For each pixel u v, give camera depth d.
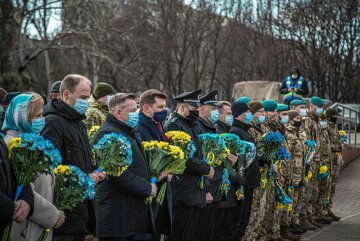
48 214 4.99
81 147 5.90
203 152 7.97
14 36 32.09
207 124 8.58
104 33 32.41
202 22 36.12
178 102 7.93
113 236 6.26
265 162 9.66
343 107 21.83
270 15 36.19
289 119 11.20
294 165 10.93
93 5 31.38
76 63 43.28
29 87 36.53
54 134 5.71
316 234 11.47
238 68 41.72
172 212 7.52
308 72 35.09
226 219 8.91
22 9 31.50
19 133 5.22
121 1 33.59
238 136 8.88
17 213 4.75
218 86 48.03
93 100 8.29
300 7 34.03
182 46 36.34
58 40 33.94
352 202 15.38
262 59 38.25
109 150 6.01
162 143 6.78
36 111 5.25
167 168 6.73
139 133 7.12
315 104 12.50
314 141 12.32
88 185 5.32
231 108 9.30
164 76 38.97
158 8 36.06
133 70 37.16
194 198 7.59
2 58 31.83
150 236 7.00
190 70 43.09
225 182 8.41
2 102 7.64
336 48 34.38
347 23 34.09
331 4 33.69
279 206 10.20
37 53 33.28
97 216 6.33
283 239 10.49
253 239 9.62
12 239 4.90
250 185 9.23
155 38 35.97
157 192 6.87
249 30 38.44
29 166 4.84
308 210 12.31
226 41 38.06
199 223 8.27
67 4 32.56
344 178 18.25
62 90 5.96
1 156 4.75
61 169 5.27
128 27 34.62
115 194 6.29
